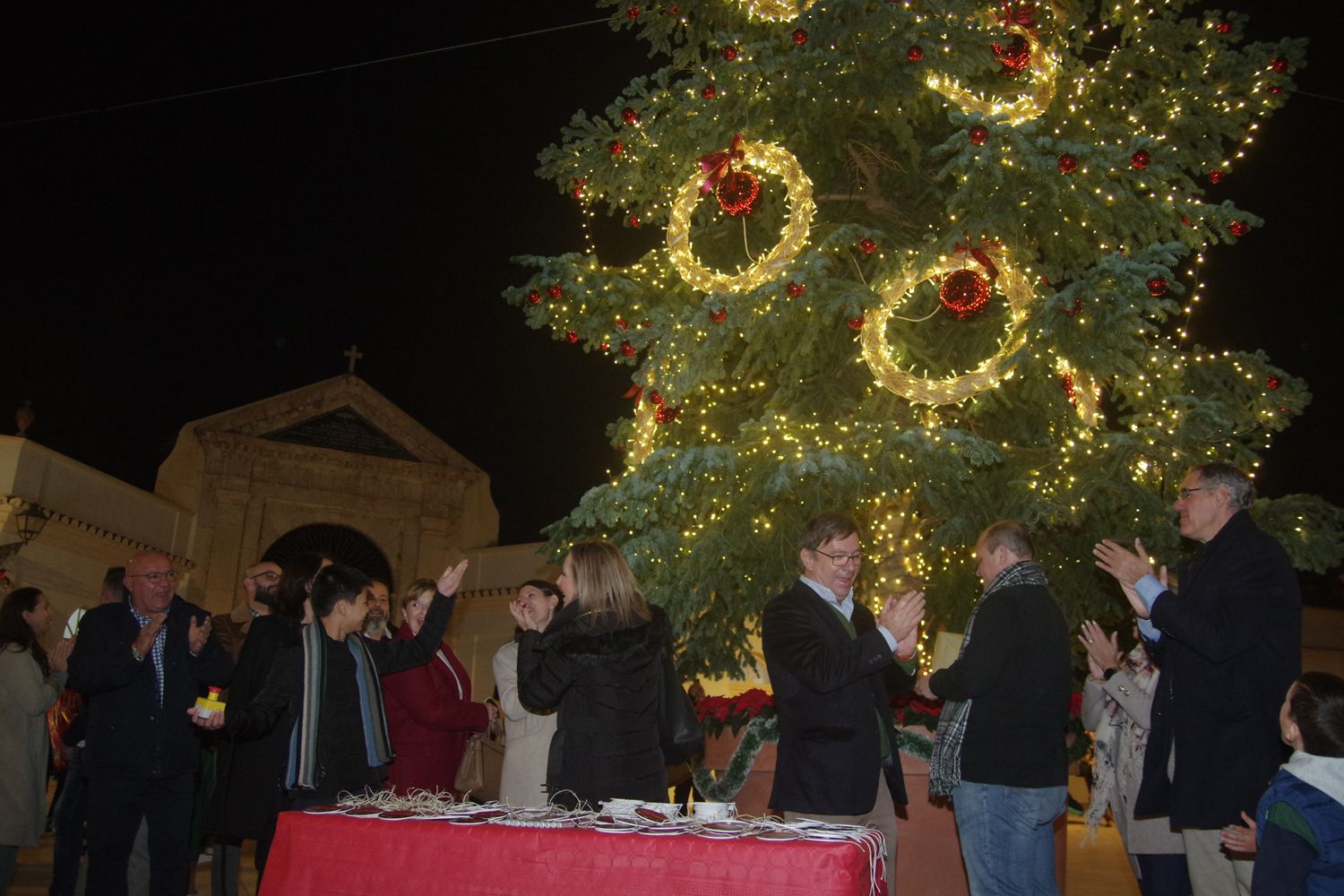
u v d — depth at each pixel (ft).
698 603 27.40
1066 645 15.81
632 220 32.45
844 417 28.86
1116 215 24.54
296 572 18.10
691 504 27.68
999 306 29.68
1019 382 28.58
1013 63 27.25
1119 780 18.61
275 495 82.79
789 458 26.03
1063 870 21.53
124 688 17.80
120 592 22.76
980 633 15.47
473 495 88.69
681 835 10.88
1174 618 14.06
